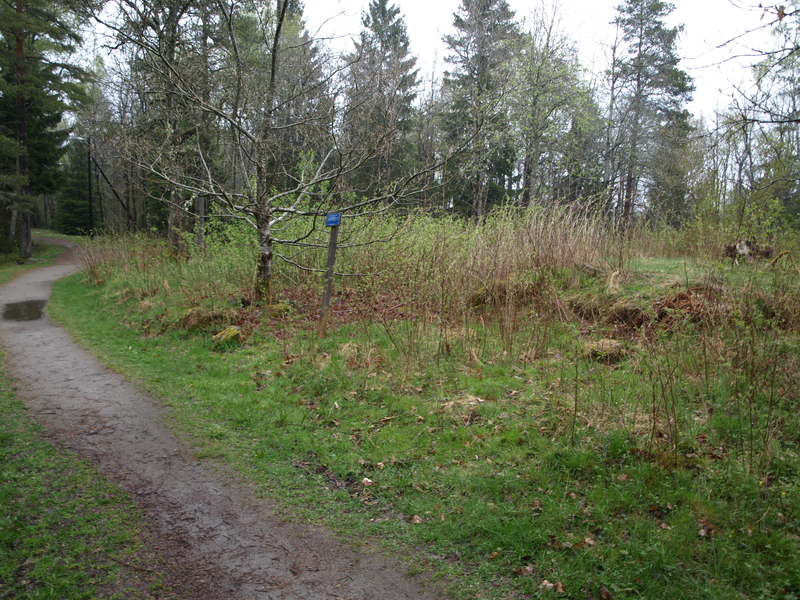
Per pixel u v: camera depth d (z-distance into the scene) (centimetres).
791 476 365
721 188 855
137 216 2572
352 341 743
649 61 2308
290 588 301
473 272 867
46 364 752
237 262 1178
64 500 388
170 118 1119
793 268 637
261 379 656
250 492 410
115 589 296
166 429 526
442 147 1248
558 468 405
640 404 477
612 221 1064
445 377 608
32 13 2228
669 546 311
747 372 475
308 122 951
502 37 2155
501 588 300
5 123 2622
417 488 405
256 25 1225
